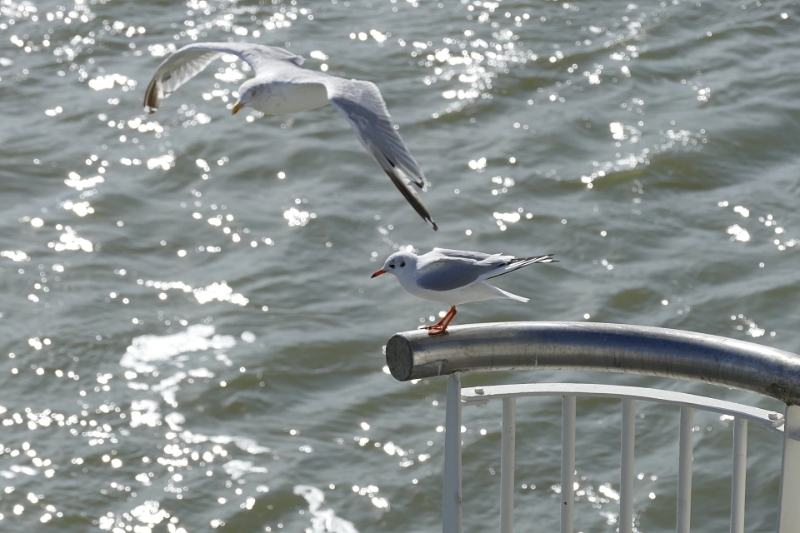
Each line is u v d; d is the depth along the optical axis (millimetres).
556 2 22625
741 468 4496
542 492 11727
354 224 16484
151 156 18234
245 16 22578
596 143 18250
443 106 19312
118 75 20672
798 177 17375
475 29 21703
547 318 14531
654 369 4477
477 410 12938
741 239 15969
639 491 11703
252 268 15586
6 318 14453
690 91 19719
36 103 19859
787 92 19500
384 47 21203
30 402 13133
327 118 19125
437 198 16938
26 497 11734
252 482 11953
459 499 4773
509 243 15961
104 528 11414
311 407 13125
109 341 14125
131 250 16016
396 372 4664
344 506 11656
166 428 12758
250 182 17625
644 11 22297
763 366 4133
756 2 22562
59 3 22969
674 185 17219
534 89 19812
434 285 5371
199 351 13984
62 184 17562
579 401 13094
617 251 15766
